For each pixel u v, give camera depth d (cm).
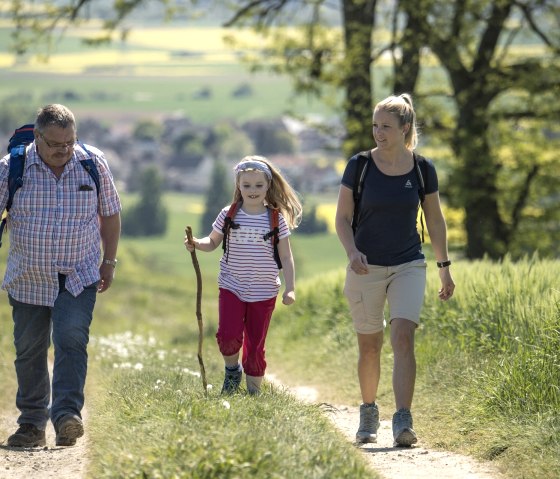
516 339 1894
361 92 6369
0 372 2889
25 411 1741
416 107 6506
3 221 1650
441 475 1350
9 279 1650
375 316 1661
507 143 6719
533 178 6938
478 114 6531
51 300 1642
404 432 1566
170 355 3122
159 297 7694
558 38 6456
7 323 4928
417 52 6328
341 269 4325
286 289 1661
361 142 6303
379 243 1619
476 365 1962
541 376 1648
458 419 1725
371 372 1695
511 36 6562
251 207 1681
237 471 1109
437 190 1638
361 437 1666
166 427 1296
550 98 6494
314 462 1193
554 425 1484
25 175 1602
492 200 6862
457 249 7025
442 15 6209
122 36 6400
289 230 1694
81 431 1623
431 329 2416
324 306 3638
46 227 1605
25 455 1554
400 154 1611
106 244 1714
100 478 1165
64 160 1599
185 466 1116
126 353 3102
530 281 2253
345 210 1623
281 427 1326
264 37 6538
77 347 1627
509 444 1480
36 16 6247
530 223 6988
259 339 1691
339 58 6406
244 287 1677
